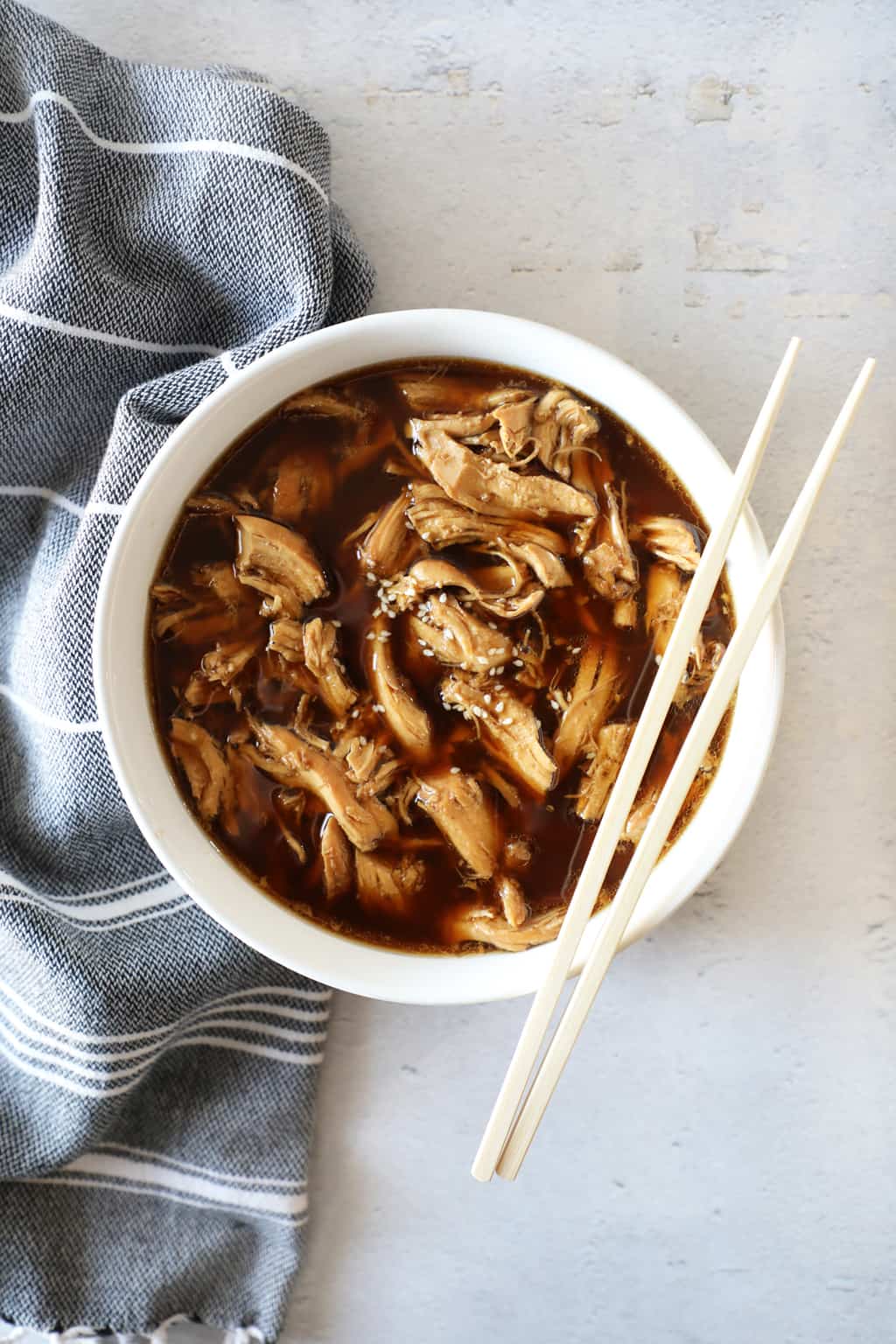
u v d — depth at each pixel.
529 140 0.54
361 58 0.54
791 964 0.55
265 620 0.49
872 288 0.54
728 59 0.54
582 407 0.48
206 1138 0.56
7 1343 0.56
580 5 0.54
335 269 0.52
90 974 0.52
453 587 0.49
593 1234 0.57
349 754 0.49
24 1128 0.54
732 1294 0.56
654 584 0.49
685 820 0.49
